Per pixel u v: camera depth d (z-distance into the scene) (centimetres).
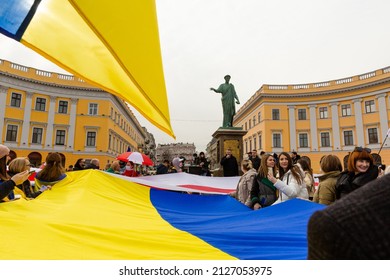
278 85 3938
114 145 4003
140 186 421
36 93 3306
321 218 56
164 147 12950
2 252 141
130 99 195
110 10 162
